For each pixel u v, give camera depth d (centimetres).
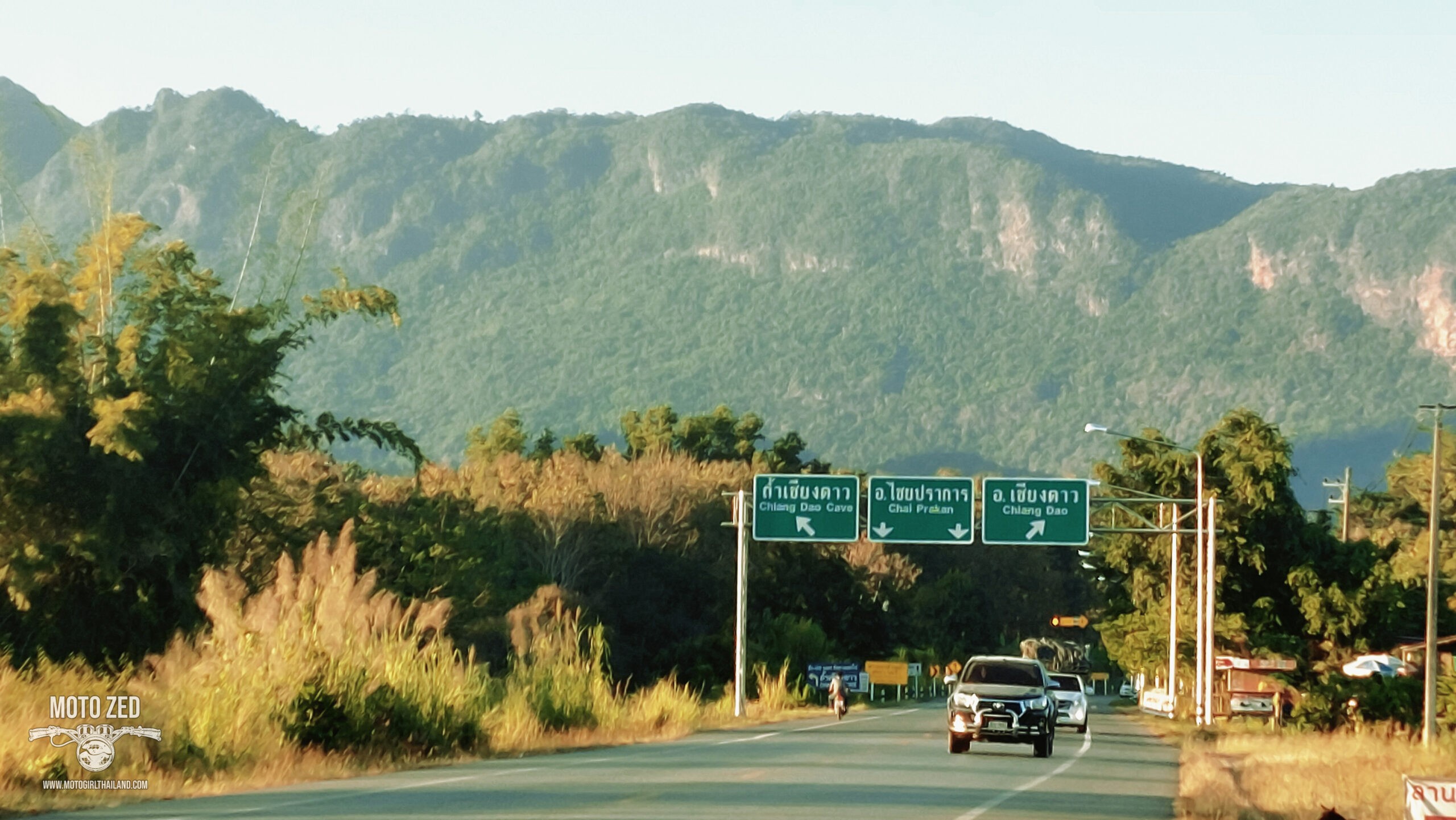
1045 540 5844
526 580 8931
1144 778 3114
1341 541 8550
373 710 3084
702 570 10431
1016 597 17388
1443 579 9062
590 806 2159
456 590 7312
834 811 2162
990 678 3828
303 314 6231
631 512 10506
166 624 5162
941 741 4259
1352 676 6262
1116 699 12512
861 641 11506
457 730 3325
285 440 5847
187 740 2638
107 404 4828
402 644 3366
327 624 3130
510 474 10700
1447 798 1880
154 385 5194
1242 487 8088
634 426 15975
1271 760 3638
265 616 3073
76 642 4997
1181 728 5916
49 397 4888
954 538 5881
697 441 15688
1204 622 6512
